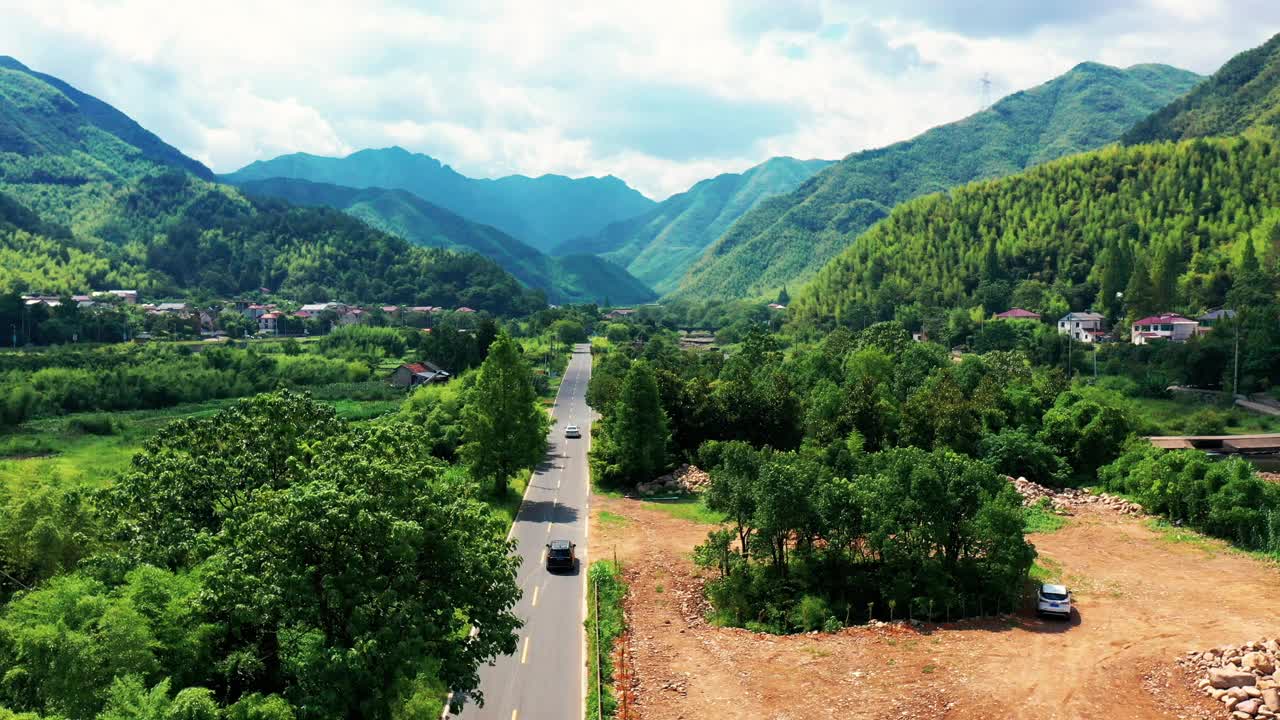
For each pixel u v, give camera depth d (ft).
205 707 81.97
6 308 567.59
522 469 253.44
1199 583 159.12
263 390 482.28
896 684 116.67
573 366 563.48
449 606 94.58
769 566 160.66
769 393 275.80
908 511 148.25
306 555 88.69
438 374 491.31
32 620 97.40
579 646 131.13
